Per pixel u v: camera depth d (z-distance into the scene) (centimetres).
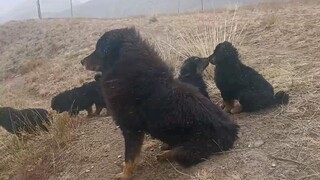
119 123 125
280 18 285
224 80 153
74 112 195
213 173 112
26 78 379
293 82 163
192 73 162
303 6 361
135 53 122
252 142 125
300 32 242
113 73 123
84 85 197
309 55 200
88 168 144
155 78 121
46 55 477
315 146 116
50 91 295
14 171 163
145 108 119
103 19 579
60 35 511
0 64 516
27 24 634
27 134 186
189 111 118
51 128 180
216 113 123
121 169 135
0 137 205
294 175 105
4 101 296
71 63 346
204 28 309
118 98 121
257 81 150
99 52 128
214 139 120
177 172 121
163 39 300
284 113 141
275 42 239
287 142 121
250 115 147
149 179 125
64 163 153
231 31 264
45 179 149
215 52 155
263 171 109
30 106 258
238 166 113
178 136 120
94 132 170
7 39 616
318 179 103
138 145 126
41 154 165
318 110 138
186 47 245
